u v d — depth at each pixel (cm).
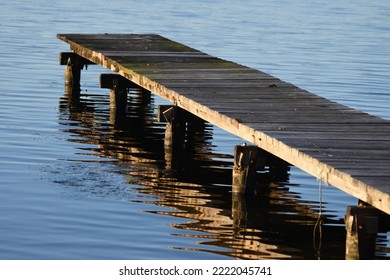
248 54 5075
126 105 3781
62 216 2380
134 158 3030
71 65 4188
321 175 2180
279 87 3164
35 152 3025
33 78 4284
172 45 4084
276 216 2478
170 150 3138
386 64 4947
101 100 3981
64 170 2822
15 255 2097
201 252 2172
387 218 2056
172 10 7244
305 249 2233
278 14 7312
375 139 2431
